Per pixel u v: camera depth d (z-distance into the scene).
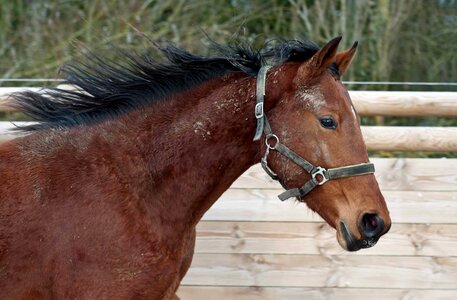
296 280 6.46
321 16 10.62
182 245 4.41
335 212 4.21
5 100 6.05
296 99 4.25
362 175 4.17
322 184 4.19
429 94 6.39
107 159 4.30
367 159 4.22
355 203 4.14
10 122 6.02
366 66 10.61
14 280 4.17
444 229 6.48
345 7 10.55
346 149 4.17
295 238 6.46
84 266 4.15
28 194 4.20
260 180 6.44
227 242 6.45
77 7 10.77
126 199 4.22
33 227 4.16
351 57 4.39
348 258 6.47
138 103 4.48
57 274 4.17
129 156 4.33
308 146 4.20
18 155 4.32
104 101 4.49
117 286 4.17
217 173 4.41
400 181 6.48
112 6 10.67
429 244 6.47
